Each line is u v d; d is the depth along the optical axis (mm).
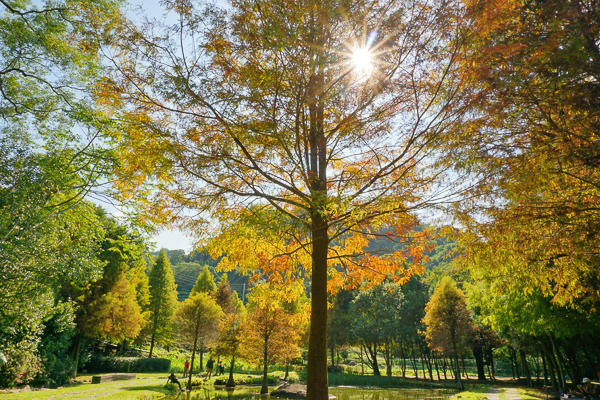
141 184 6758
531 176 5512
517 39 5465
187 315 25281
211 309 25688
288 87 5590
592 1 5301
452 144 5555
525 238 6848
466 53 5422
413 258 7137
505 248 6730
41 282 10516
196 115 5785
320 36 5312
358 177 6461
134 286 35688
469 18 5086
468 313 28266
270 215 5523
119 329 26141
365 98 6102
